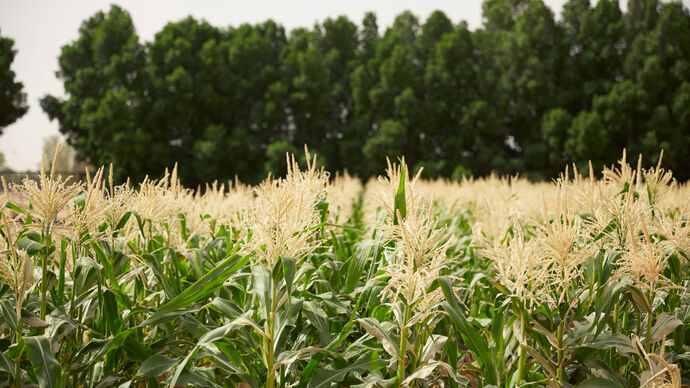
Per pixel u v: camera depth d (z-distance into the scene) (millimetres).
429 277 2246
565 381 2547
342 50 62812
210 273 2504
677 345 2830
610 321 2572
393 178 2826
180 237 3809
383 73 52219
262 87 54500
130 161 42438
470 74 54469
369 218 4340
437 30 62875
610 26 55250
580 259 2414
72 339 2684
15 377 2219
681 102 46969
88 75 49531
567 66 55312
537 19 53531
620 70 54438
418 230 2338
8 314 2258
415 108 50125
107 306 2592
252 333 2697
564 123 46750
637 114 48781
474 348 2309
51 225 2461
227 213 4980
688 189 5652
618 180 3590
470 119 50906
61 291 2645
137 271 2846
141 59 52281
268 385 2326
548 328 2494
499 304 3289
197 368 2496
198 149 45688
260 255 2365
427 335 2717
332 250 3998
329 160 50656
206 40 59406
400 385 2334
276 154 44812
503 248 2711
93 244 2664
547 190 8266
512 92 52938
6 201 2850
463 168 44312
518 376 2479
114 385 2611
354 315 2629
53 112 51156
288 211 2340
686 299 3051
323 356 2557
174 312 2529
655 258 2371
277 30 65562
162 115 48125
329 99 52156
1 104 47250
